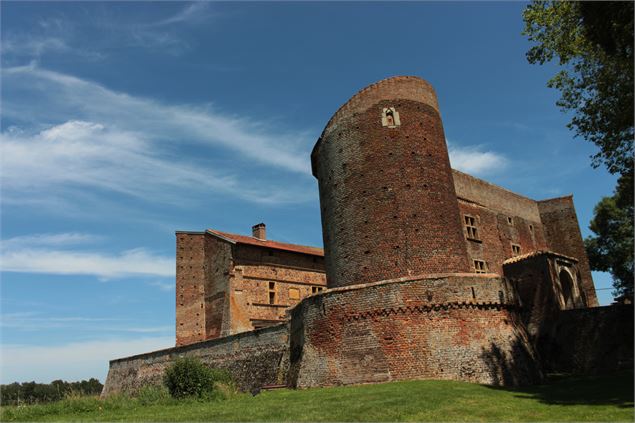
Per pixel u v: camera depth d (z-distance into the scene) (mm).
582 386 18859
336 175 30281
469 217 38281
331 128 31516
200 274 43406
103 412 17797
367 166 28625
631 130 23984
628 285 49750
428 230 27016
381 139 28688
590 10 19578
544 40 26438
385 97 29562
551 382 21531
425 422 12625
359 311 21766
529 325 30422
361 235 27766
